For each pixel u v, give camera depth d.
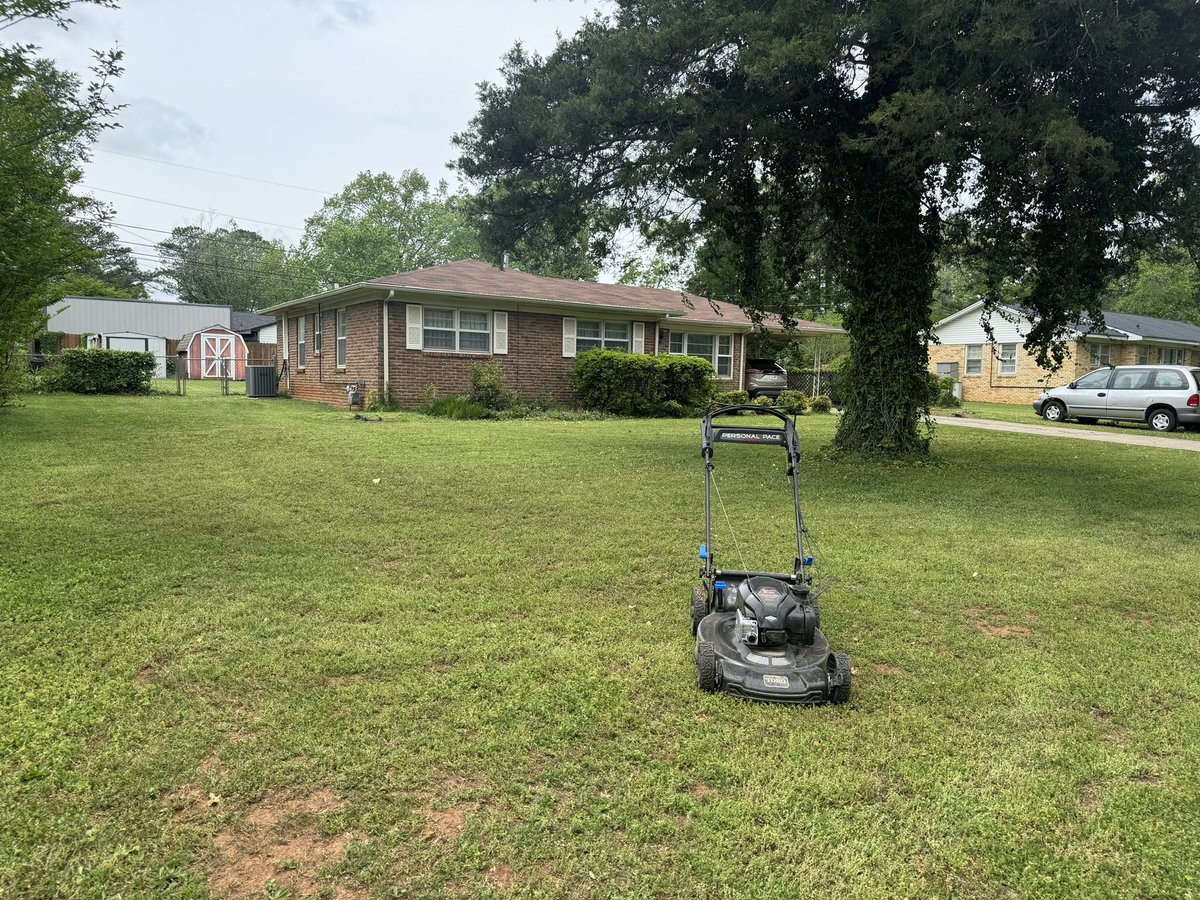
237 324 46.22
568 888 2.45
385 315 18.05
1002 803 2.96
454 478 9.39
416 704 3.57
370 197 57.81
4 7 6.82
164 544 6.10
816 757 3.24
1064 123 7.70
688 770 3.12
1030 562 6.39
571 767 3.10
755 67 8.23
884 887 2.49
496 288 19.97
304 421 14.98
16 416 13.90
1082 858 2.67
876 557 6.41
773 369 26.59
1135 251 10.68
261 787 2.89
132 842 2.58
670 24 9.16
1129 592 5.66
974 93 8.15
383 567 5.76
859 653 4.40
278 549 6.11
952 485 9.92
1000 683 4.03
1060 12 7.61
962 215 11.59
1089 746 3.39
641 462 11.10
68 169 11.34
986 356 30.88
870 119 8.38
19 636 4.18
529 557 6.12
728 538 6.90
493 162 10.70
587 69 10.00
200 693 3.62
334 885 2.42
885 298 11.70
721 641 3.86
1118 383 20.08
